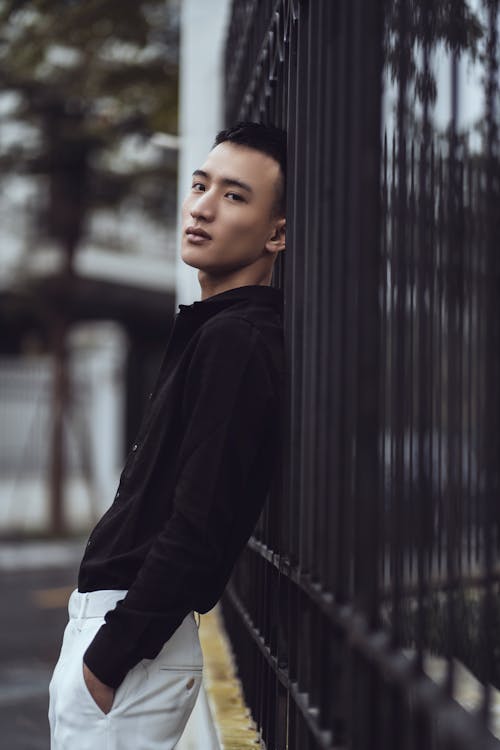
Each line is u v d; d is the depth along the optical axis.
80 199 16.16
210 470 1.90
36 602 11.29
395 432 1.53
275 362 2.06
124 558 2.02
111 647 1.92
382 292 1.76
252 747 2.68
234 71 4.29
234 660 3.62
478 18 2.14
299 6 2.25
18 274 16.97
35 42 9.75
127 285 19.95
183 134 6.05
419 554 1.43
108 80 11.09
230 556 2.10
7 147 15.12
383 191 1.81
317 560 1.91
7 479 19.22
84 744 2.00
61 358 17.42
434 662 2.35
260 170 2.21
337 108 1.87
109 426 21.53
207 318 2.15
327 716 1.76
